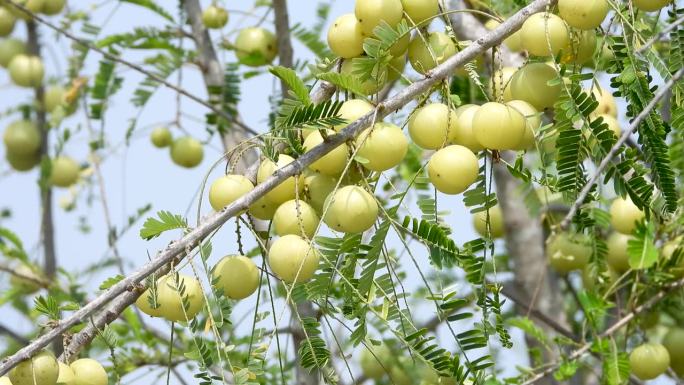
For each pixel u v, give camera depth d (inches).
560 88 68.6
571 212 66.2
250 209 68.5
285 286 67.7
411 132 68.3
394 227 67.5
